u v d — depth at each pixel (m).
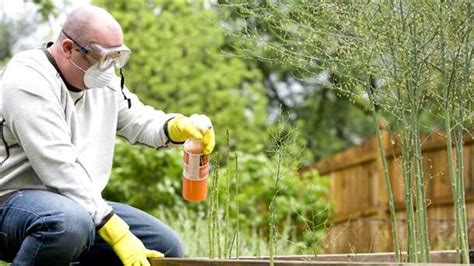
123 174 7.02
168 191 6.93
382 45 2.52
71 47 2.86
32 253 2.78
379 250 5.83
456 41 2.45
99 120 3.04
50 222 2.74
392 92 2.64
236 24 3.14
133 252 2.77
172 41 11.20
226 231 2.95
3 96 2.83
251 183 7.46
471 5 2.41
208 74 11.43
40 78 2.83
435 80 2.62
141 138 3.23
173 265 2.71
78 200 2.79
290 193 7.55
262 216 7.46
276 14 2.80
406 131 2.60
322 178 8.62
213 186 2.96
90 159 2.98
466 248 2.51
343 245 6.00
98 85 2.90
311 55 2.77
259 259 2.85
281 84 17.28
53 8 7.52
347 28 2.55
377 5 2.52
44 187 2.92
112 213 2.82
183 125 3.06
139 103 3.29
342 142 17.86
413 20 2.47
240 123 11.55
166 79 11.44
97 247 3.19
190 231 6.15
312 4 2.62
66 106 2.90
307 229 3.72
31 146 2.78
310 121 17.55
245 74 11.78
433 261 3.06
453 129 2.68
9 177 2.89
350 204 9.66
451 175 2.51
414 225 2.60
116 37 2.86
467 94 2.61
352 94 2.67
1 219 2.88
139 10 11.27
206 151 3.04
